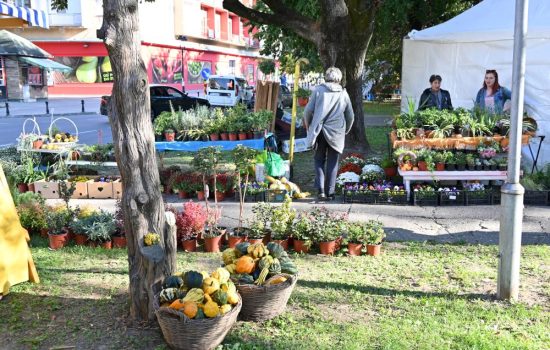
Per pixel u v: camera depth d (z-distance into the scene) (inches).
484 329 159.5
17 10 270.7
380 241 235.1
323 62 448.5
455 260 223.6
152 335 157.5
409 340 153.1
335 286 195.3
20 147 374.0
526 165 370.6
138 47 154.4
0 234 184.5
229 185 333.7
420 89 412.5
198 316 141.3
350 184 337.7
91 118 974.4
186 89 1921.8
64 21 1550.2
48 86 1614.2
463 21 394.0
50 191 343.0
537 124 368.2
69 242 254.5
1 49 1263.5
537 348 148.3
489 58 378.9
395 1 597.9
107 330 161.6
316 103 320.2
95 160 386.0
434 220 282.2
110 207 317.4
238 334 156.3
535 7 367.9
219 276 154.6
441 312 172.9
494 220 280.7
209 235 240.4
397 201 316.8
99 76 1622.8
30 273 196.7
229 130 407.5
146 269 160.9
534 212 293.7
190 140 404.2
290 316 169.3
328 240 232.1
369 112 1157.1
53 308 178.5
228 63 2329.0
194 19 1934.1
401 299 183.3
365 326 162.7
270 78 2455.7
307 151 535.2
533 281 198.5
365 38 444.8
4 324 168.2
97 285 199.2
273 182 333.7
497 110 356.5
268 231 244.5
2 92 1359.5
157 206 161.0
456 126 334.0
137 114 155.9
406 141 329.4
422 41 399.5
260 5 757.3
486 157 319.0
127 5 149.7
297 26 450.6
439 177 316.5
